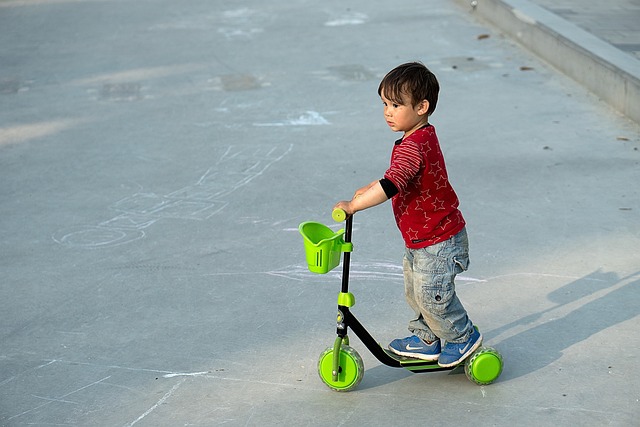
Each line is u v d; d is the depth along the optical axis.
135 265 5.50
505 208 6.14
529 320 4.61
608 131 7.67
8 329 4.76
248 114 8.62
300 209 6.31
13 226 6.21
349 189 6.66
